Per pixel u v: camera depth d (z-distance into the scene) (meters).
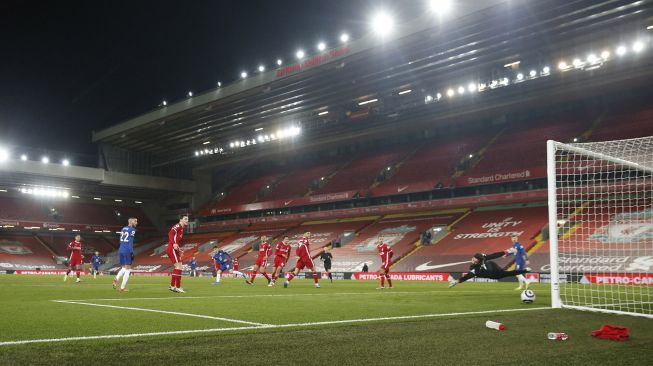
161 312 7.84
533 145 35.62
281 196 46.00
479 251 30.50
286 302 10.09
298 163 52.09
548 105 38.38
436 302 10.22
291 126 42.03
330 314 7.74
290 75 33.91
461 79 32.41
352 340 5.26
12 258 46.72
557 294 9.03
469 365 4.17
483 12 25.50
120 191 52.72
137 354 4.39
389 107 36.44
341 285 20.22
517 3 24.36
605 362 4.35
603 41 26.56
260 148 47.59
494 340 5.38
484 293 13.79
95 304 9.22
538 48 27.31
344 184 42.81
